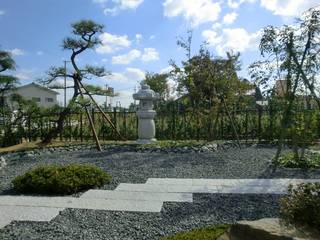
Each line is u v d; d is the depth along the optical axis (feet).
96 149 37.40
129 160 30.19
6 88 41.45
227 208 16.39
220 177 23.30
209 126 43.04
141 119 38.99
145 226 14.19
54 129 42.63
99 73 43.04
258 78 29.07
